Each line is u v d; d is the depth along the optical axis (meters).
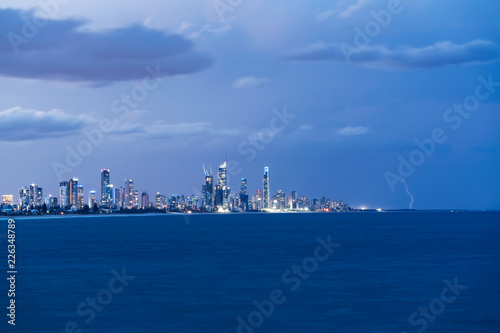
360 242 135.75
